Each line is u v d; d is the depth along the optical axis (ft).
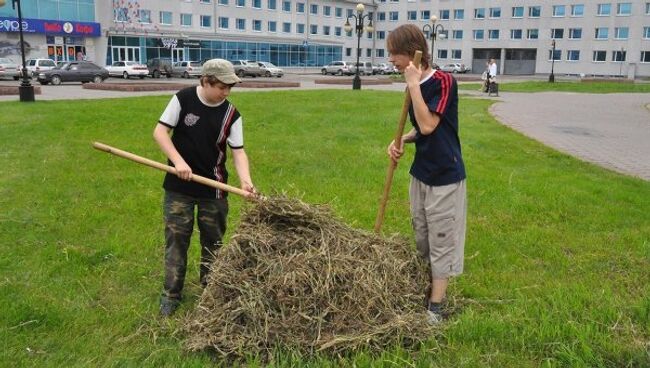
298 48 242.58
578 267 15.53
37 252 16.01
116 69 137.08
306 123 42.86
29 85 59.11
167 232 12.73
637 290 14.11
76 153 29.96
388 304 11.68
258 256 11.67
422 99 11.18
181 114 12.44
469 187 24.41
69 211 19.99
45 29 162.50
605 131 46.91
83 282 14.20
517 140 38.83
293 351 10.50
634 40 220.84
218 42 210.38
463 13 260.83
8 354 10.77
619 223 19.65
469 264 15.66
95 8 174.81
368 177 25.64
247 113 48.19
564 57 238.07
